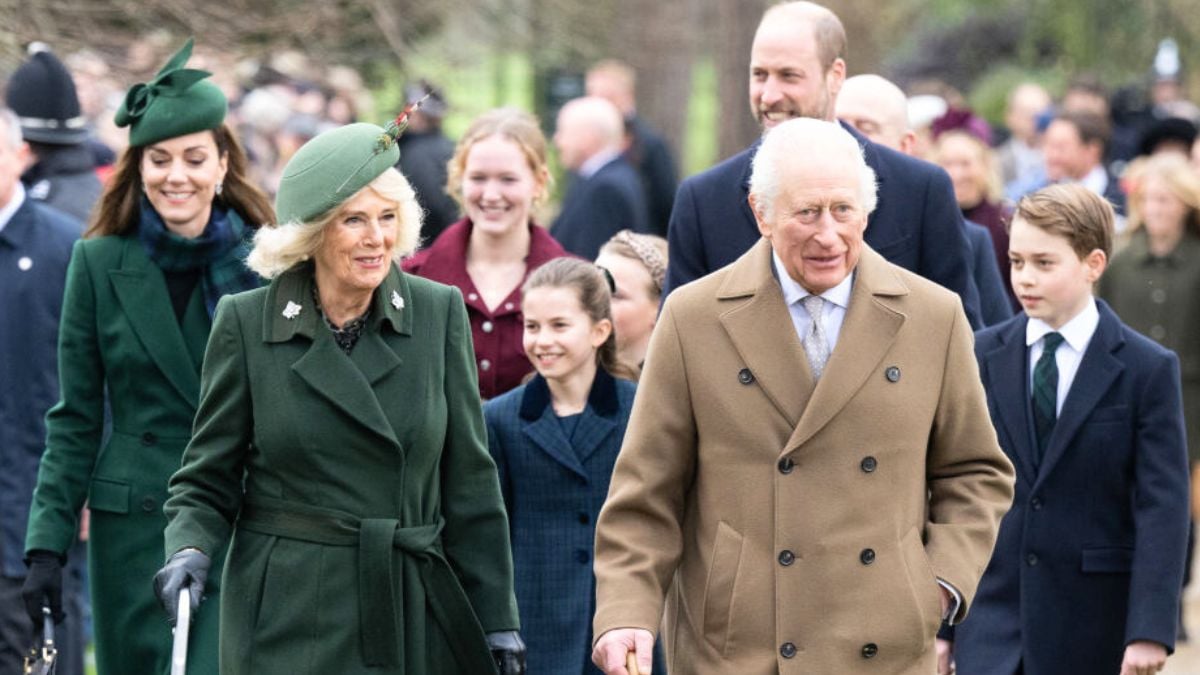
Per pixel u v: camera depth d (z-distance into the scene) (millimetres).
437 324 15492
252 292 15383
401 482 15156
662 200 42219
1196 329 30391
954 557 14695
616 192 34281
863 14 69562
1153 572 17984
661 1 58281
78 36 30719
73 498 18781
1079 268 18453
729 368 14812
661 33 58156
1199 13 75312
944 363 14883
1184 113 51469
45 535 18594
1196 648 30047
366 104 41031
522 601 18516
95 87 32625
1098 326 18578
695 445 15070
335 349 15094
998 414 18688
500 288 21562
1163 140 41344
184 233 19016
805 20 18578
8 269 21641
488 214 21531
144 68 31312
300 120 39188
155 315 18734
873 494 14609
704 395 14836
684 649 15047
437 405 15320
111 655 18797
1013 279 18688
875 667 14508
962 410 14961
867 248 15172
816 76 18547
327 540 15023
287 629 14984
